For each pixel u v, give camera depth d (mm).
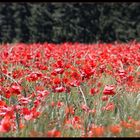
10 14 59312
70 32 57938
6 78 10961
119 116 8211
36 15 57625
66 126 7465
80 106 8797
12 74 11109
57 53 15164
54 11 58094
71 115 8266
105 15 58375
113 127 6695
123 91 9508
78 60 13211
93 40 58219
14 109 8133
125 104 8930
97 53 15750
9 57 13602
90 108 8703
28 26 58500
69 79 10266
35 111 7746
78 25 58219
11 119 7859
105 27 58094
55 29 57250
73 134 7188
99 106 8578
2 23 59281
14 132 7051
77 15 58188
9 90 9188
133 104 9016
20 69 11992
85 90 9562
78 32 58156
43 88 9555
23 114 7816
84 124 7645
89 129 7492
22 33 58875
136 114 8547
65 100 9180
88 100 9094
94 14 58438
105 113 8391
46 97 8648
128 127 7270
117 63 12586
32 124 7234
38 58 13734
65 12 57938
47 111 8211
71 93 9453
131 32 57469
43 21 57625
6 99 9164
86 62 12586
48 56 13945
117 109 8758
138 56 14188
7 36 59219
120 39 57625
